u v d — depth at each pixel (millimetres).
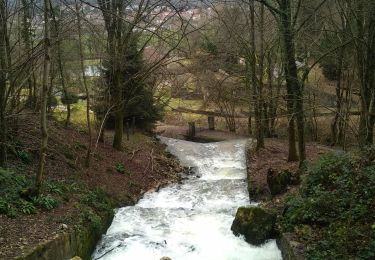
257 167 17656
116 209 13602
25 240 8383
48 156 13961
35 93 16688
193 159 20312
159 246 10734
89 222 10594
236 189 16156
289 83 14438
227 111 27672
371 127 12758
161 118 24422
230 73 24734
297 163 16297
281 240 9859
